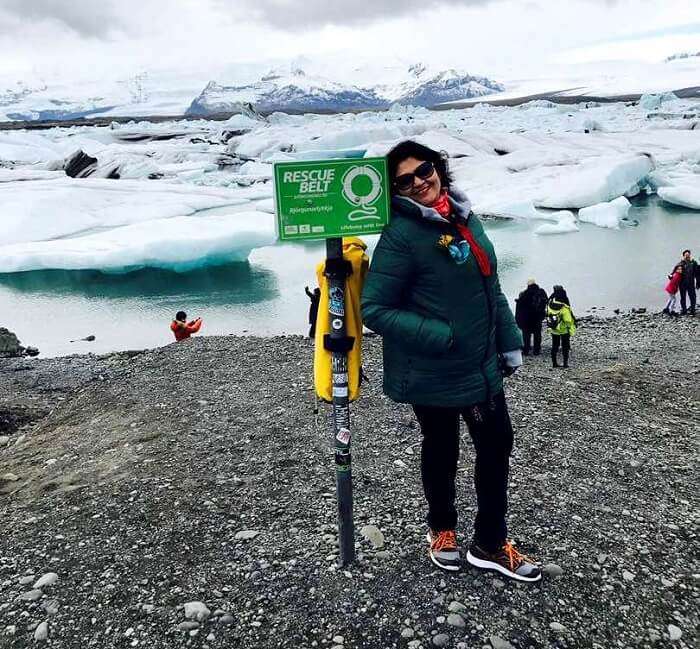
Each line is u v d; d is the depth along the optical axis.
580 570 3.71
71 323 23.19
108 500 5.02
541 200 47.94
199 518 4.59
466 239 2.90
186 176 69.81
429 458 3.39
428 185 2.85
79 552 4.20
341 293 3.07
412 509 4.50
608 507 4.57
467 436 5.98
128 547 4.22
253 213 40.38
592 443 6.01
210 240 31.38
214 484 5.23
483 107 151.38
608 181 47.22
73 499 5.14
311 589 3.59
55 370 15.41
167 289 28.27
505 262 29.97
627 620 3.33
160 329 22.03
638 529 4.24
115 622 3.45
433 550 3.65
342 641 3.20
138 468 5.82
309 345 12.79
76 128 135.88
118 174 71.25
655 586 3.60
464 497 4.66
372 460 5.59
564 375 10.16
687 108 120.31
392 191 2.94
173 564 3.97
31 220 43.75
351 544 3.74
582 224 40.06
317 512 4.55
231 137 104.06
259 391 8.40
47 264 31.83
